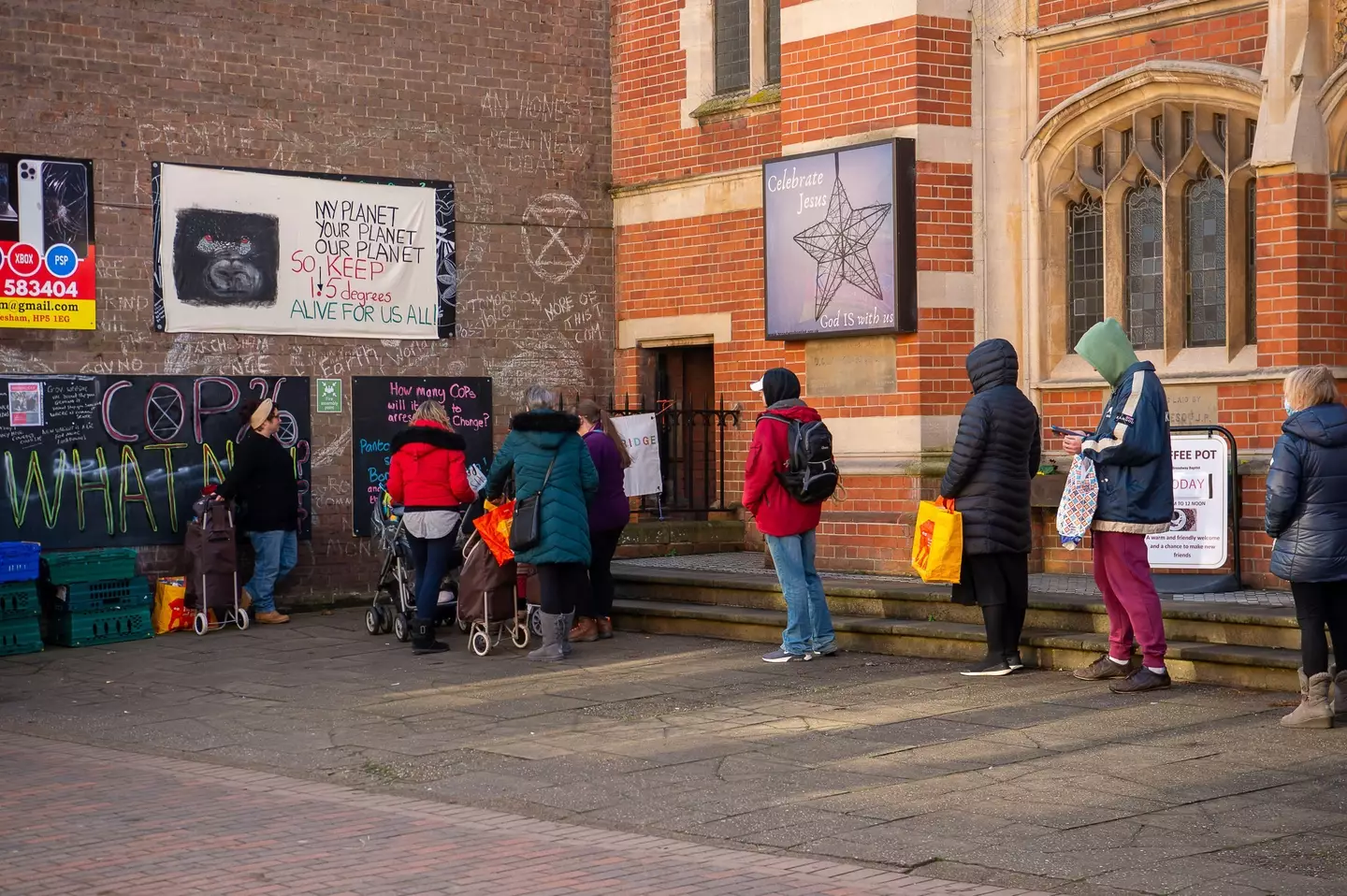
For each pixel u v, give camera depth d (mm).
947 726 8508
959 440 9820
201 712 9719
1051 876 5738
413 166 15312
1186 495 11180
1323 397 8250
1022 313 12945
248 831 6598
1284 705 8773
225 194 14266
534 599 12109
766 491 10789
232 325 14297
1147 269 12375
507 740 8516
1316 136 11070
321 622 13859
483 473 14969
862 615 11734
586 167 16406
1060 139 12727
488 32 15758
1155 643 9289
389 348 15172
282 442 14508
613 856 6117
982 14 13000
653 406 16422
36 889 5758
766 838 6383
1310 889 5500
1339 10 11047
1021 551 9914
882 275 12859
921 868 5895
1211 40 11750
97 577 12852
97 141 13641
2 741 9000
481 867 5965
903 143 12750
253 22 14422
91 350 13609
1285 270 11078
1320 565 8047
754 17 15242
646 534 14945
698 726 8734
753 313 15195
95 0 13625
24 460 13273
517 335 15945
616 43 16531
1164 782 7102
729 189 15391
